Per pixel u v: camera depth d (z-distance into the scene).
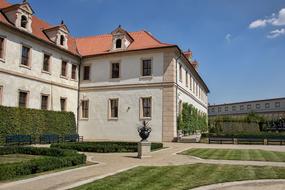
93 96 33.19
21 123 24.67
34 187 8.21
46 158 11.46
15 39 25.33
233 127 48.56
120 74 31.81
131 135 30.41
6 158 14.72
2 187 8.17
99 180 9.13
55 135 27.28
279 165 12.94
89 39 37.91
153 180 9.26
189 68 37.09
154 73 30.11
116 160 14.79
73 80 33.16
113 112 32.06
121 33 32.31
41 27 31.55
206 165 12.70
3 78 23.95
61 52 31.30
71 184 8.60
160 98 29.56
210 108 90.00
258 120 53.72
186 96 34.75
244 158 15.61
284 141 26.59
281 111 72.25
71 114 31.69
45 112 27.73
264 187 8.66
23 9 26.17
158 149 21.08
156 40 32.50
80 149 19.78
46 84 28.92
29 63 26.88
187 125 32.94
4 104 23.94
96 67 33.44
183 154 17.69
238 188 8.51
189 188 8.34
